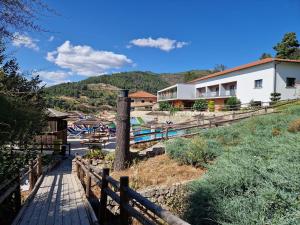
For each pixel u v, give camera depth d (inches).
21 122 232.4
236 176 230.7
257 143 355.9
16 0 125.9
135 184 342.0
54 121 743.1
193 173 355.9
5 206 227.5
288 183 196.4
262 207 178.5
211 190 231.0
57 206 277.9
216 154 382.6
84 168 335.6
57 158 681.6
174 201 301.1
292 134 378.6
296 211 160.7
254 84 1284.4
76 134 1278.3
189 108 1717.5
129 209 160.6
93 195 325.7
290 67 1176.8
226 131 525.0
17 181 261.9
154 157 445.1
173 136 597.0
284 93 1165.1
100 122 1018.1
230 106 1296.8
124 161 419.8
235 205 192.9
